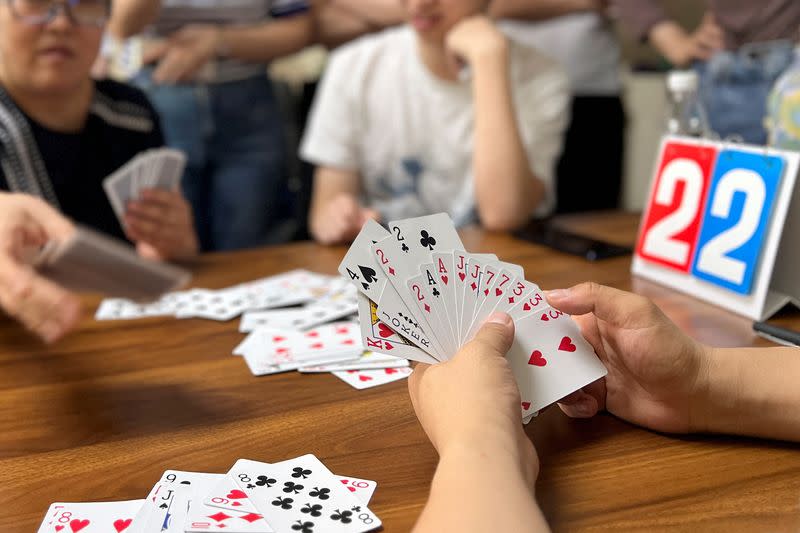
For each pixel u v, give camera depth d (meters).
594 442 0.67
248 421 0.74
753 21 2.22
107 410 0.78
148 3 2.22
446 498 0.48
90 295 1.22
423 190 2.09
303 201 3.02
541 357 0.69
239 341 0.99
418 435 0.70
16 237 0.89
